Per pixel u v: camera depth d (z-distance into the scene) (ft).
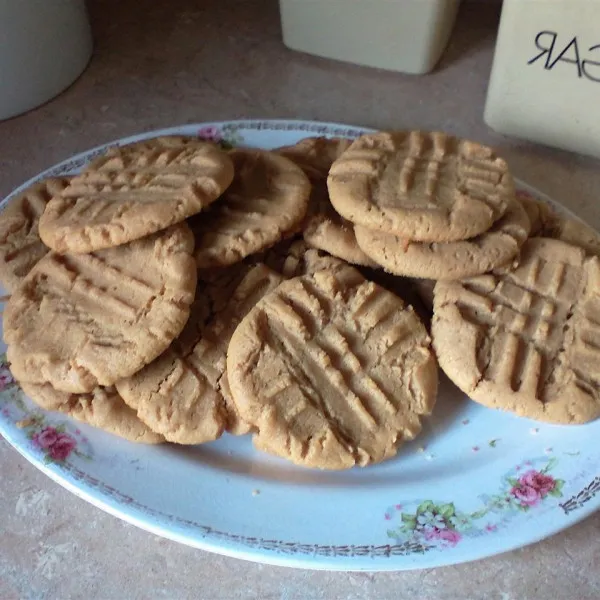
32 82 1.39
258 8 1.66
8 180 1.30
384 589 0.91
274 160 1.10
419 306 1.05
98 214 0.97
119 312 0.95
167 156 1.06
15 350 0.95
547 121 1.35
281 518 0.89
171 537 0.87
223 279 1.02
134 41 1.57
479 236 0.99
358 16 1.46
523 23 1.25
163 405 0.93
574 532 0.94
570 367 0.95
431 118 1.45
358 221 0.96
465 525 0.89
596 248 1.07
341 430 0.92
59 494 0.97
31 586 0.90
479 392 0.93
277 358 0.93
